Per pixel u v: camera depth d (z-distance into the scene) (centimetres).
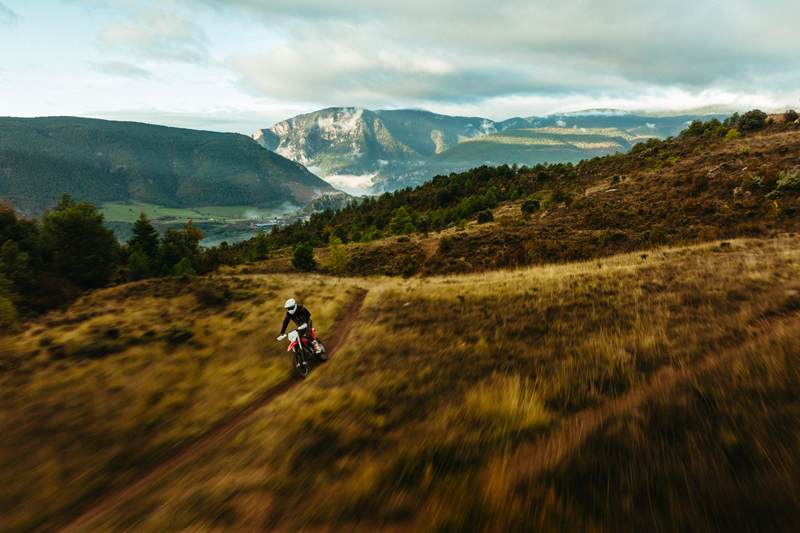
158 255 7650
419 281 3027
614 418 404
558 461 351
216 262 8488
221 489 489
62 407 793
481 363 764
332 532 348
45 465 625
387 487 393
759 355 449
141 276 6944
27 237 5109
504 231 6462
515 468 368
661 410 388
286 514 398
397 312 1540
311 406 713
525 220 8038
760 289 919
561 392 555
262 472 509
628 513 272
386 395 696
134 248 7775
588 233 5003
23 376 915
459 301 1506
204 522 419
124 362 1008
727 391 389
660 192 6088
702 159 7081
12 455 644
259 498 443
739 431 322
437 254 5988
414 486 384
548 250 4247
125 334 1203
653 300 994
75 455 655
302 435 600
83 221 5072
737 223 3769
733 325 670
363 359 991
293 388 915
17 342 1177
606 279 1411
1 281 3178
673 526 252
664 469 305
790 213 3416
